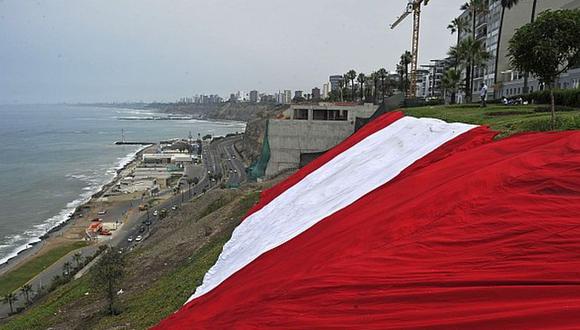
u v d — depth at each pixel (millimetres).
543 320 5883
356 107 65438
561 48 16734
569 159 9367
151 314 19562
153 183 105375
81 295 29875
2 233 71375
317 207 17156
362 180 17578
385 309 7148
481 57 56438
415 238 8844
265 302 9078
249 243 18797
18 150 186125
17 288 47500
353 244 9828
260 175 58625
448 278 7230
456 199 9547
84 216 79062
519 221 8055
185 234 37031
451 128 17344
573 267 6645
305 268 9891
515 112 25344
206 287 16078
